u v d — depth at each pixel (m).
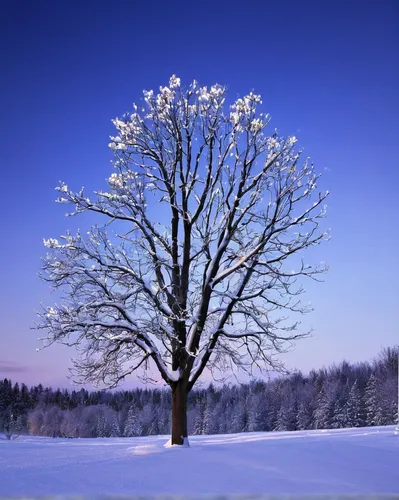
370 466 11.84
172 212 18.31
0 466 12.63
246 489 9.12
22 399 144.50
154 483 9.80
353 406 78.25
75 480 10.09
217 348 19.14
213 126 18.08
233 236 18.59
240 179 18.00
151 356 17.44
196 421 111.25
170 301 17.83
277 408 94.06
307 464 12.09
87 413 126.56
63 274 17.47
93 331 17.12
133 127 18.41
